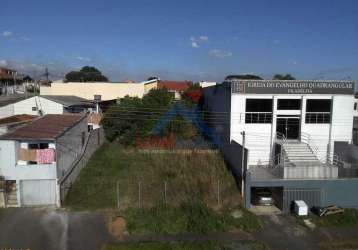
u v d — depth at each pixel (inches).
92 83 2546.8
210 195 1055.6
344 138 1293.1
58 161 1014.4
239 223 896.3
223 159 1406.3
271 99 1283.2
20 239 808.3
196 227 864.9
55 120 1327.5
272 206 1043.3
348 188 1016.2
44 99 1813.5
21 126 1207.6
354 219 944.9
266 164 1285.7
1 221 895.1
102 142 1758.1
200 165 1339.8
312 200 1011.3
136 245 786.8
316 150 1294.3
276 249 793.6
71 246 784.3
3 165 971.9
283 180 1000.9
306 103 1279.5
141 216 911.0
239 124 1290.6
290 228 900.0
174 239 823.1
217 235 848.9
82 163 1322.6
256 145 1298.0
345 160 1189.7
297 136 1301.7
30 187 985.5
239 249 782.5
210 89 1771.7
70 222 894.4
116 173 1274.6
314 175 1018.1
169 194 1062.4
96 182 1173.7
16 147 975.6
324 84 1270.9
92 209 967.6
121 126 1756.9
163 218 896.9
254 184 1004.6
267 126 1296.8
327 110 1286.9
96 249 773.9
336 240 842.8
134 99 1849.2
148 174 1257.4
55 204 990.4
